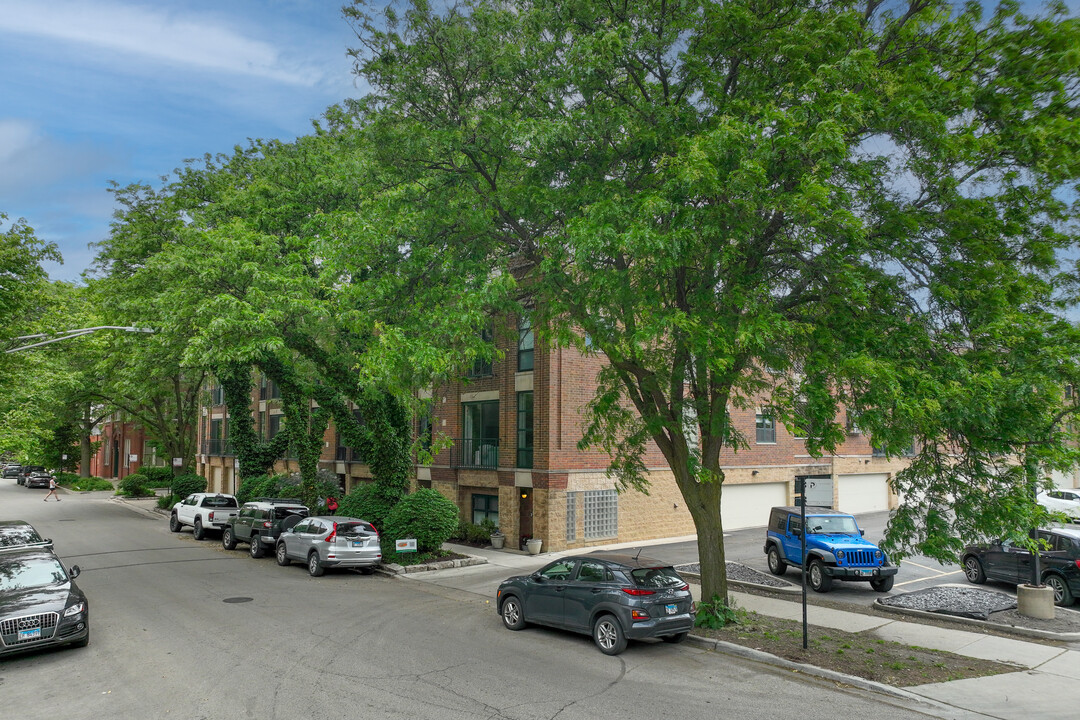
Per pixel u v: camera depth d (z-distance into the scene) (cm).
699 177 971
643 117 1249
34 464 6675
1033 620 1311
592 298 1198
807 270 1119
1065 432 936
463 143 1349
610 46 1148
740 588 1734
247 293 1683
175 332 1936
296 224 1991
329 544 1836
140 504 4231
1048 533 1602
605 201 1081
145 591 1586
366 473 3266
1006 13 1019
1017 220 998
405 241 1373
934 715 845
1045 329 919
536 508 2292
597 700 874
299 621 1298
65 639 1055
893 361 961
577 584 1171
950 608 1415
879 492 3666
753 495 2991
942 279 1036
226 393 2980
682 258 1077
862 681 957
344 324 1562
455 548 2373
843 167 1054
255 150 2516
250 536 2262
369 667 1003
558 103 1300
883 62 1081
